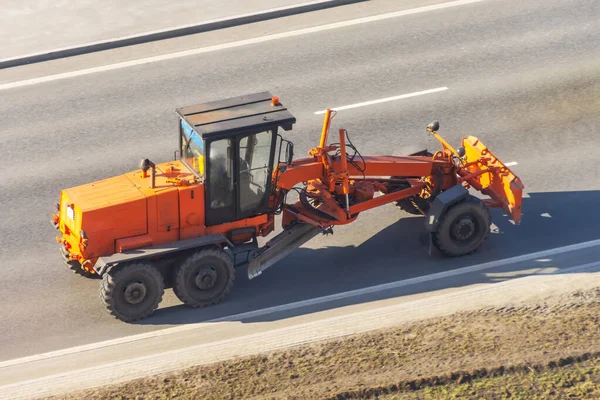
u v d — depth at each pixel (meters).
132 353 47.62
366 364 45.12
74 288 53.50
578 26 80.00
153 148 66.44
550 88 71.56
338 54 77.00
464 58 75.81
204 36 80.50
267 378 44.53
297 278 53.84
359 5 84.38
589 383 43.03
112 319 50.81
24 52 78.12
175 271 50.22
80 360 47.34
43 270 55.09
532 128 67.00
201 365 45.91
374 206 54.88
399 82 72.94
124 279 48.91
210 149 49.03
